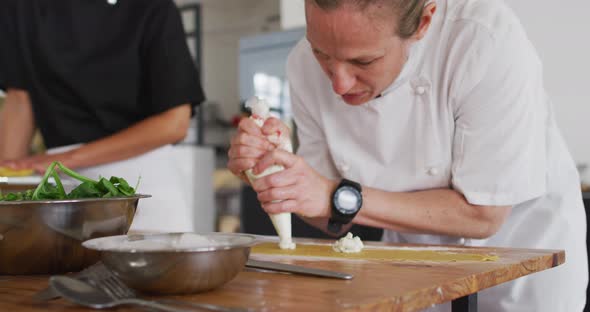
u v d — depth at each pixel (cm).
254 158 117
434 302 76
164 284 68
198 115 855
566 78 315
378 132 143
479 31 129
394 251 110
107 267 70
